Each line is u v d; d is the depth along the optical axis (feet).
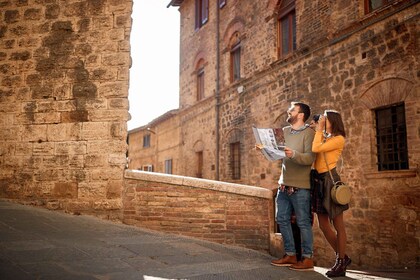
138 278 11.41
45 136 22.38
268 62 42.83
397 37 27.48
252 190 19.20
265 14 43.70
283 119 39.96
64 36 23.08
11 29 23.59
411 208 25.77
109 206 21.09
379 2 30.17
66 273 11.32
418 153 25.58
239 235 19.22
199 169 59.77
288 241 14.26
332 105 33.30
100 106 22.18
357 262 29.55
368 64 29.81
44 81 22.86
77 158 21.90
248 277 12.32
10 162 22.45
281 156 12.88
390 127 28.58
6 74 23.22
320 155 13.91
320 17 35.32
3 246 13.83
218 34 54.13
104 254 14.10
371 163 29.07
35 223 18.19
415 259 25.26
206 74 57.77
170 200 20.43
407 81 26.61
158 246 16.30
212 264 14.06
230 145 50.37
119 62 22.44
